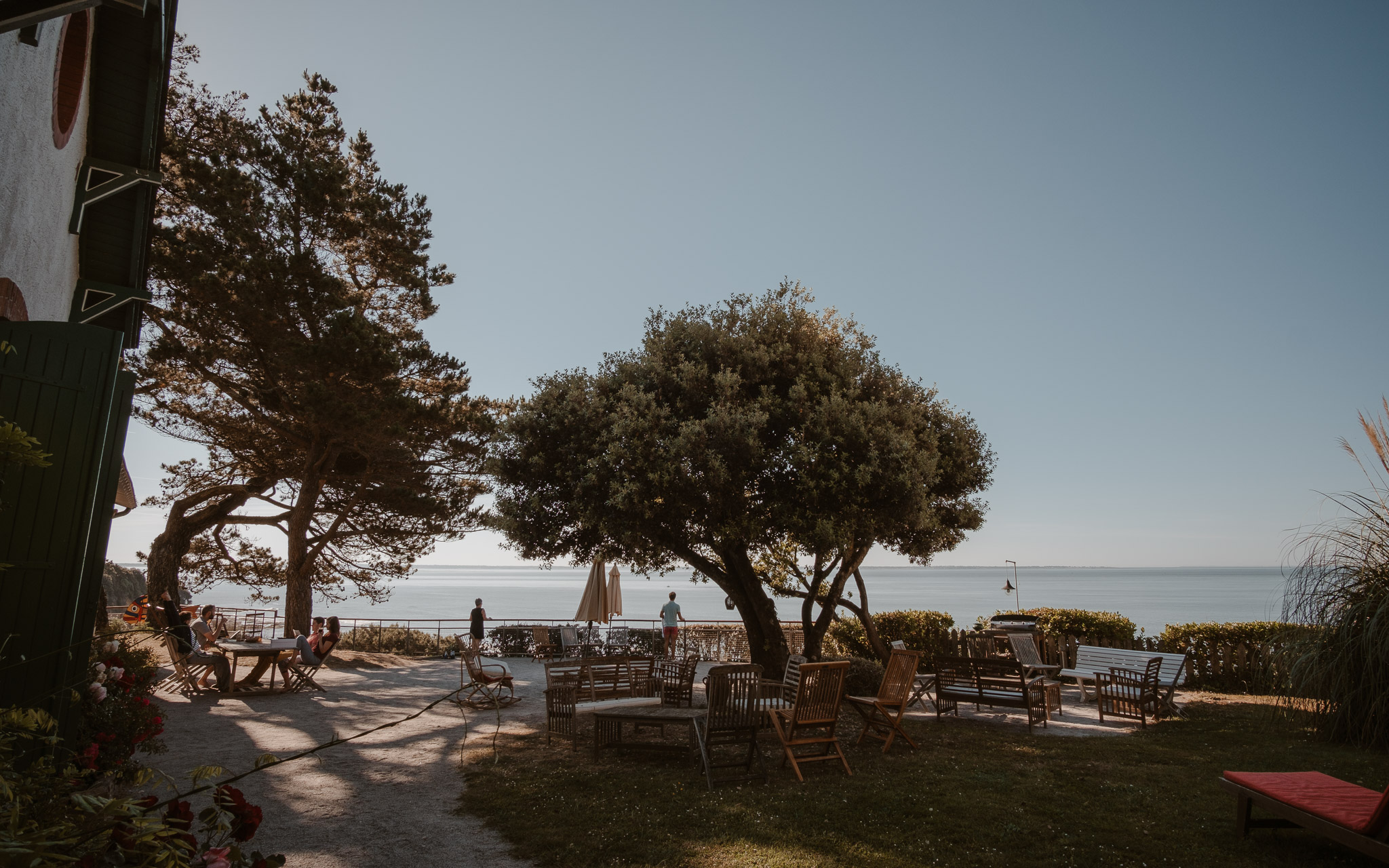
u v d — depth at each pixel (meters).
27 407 5.46
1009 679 10.83
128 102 8.77
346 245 20.20
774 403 12.62
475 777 7.67
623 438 11.70
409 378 20.33
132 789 6.10
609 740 8.61
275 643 13.95
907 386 14.06
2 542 5.29
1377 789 7.13
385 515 21.67
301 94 20.89
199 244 17.17
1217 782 7.72
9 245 6.26
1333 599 9.34
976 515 14.39
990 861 5.47
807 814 6.53
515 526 12.66
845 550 13.89
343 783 7.41
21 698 5.29
